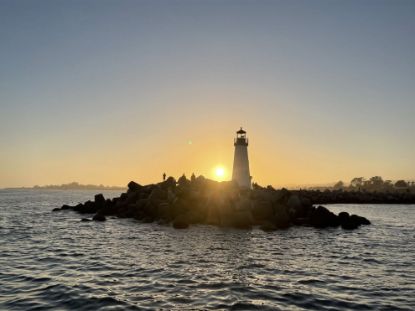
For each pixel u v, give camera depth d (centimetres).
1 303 1486
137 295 1620
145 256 2545
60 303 1495
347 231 4225
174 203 4772
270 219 4491
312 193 11612
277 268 2225
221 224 4344
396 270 2219
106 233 3769
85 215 5828
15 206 8519
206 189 5072
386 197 11606
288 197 5288
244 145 6556
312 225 4597
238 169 6481
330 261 2483
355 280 1953
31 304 1479
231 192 4766
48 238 3391
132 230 4009
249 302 1540
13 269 2086
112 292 1655
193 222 4506
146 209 5147
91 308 1442
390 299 1628
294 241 3381
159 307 1466
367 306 1525
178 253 2673
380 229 4447
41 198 14200
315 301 1573
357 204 10631
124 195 6131
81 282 1817
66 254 2589
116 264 2262
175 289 1720
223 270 2141
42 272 2020
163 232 3862
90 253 2638
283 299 1591
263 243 3219
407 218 6084
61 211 6575
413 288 1811
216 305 1497
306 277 2002
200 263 2333
